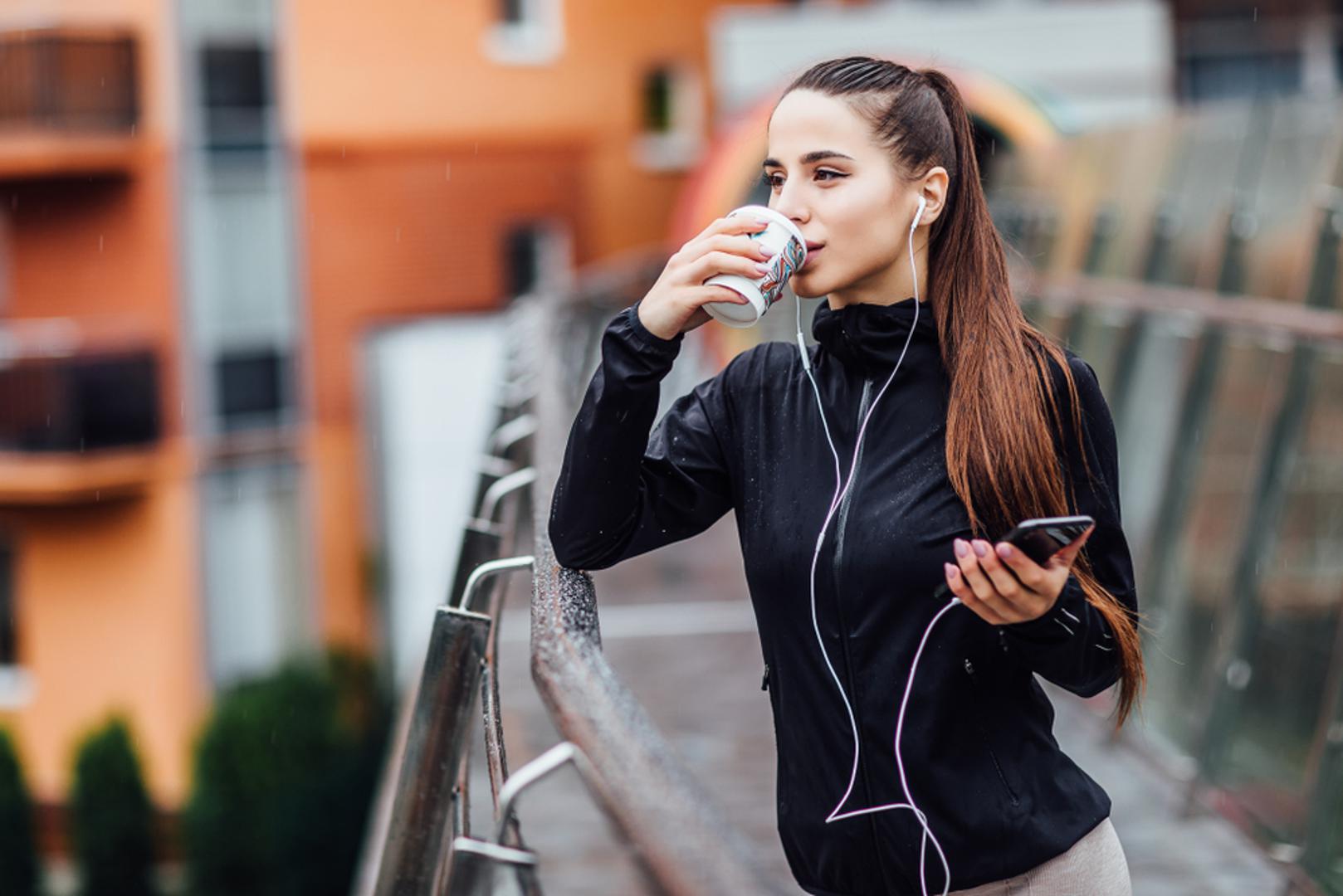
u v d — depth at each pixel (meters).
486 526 2.84
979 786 1.90
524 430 3.92
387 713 17.81
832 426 1.97
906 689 1.89
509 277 21.08
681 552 9.30
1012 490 1.87
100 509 18.69
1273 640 4.88
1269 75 22.02
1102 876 1.94
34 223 18.97
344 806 16.47
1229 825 4.89
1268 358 5.51
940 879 1.92
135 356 18.55
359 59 19.72
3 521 19.06
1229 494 5.72
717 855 1.17
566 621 1.66
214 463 18.88
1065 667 1.84
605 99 21.52
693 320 1.95
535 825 4.53
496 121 20.72
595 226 21.48
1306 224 5.64
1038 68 18.22
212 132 18.88
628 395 1.94
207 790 16.45
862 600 1.90
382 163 19.97
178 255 18.69
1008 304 1.96
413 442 19.86
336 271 19.73
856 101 1.94
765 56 17.80
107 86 18.31
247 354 19.22
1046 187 11.01
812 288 1.96
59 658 19.11
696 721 5.89
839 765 1.94
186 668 18.75
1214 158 6.81
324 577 19.73
